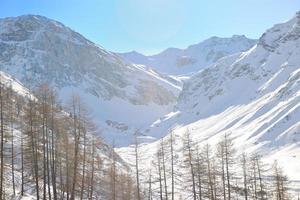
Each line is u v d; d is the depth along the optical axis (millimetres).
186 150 53531
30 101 43312
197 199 57969
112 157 60375
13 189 47219
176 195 69500
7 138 42031
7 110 43812
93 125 45562
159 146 59219
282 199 66750
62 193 47750
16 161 57750
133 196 63781
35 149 43906
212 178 56938
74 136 43656
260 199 68500
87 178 48094
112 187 53375
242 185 76125
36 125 43062
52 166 43938
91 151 50812
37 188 42188
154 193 73312
